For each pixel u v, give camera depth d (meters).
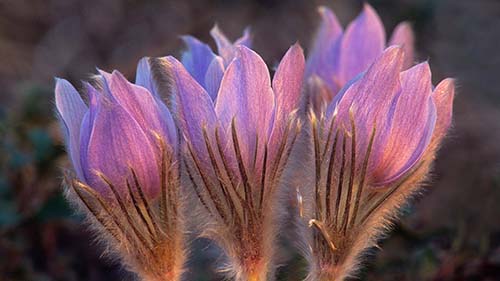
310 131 0.44
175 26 0.89
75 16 0.91
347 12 0.92
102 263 0.61
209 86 0.44
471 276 0.55
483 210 0.58
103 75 0.43
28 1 0.91
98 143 0.43
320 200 0.43
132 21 0.90
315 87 0.48
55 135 0.60
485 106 0.82
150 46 0.88
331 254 0.44
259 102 0.43
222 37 0.46
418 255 0.54
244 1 0.91
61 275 0.61
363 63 0.49
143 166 0.43
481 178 0.60
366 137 0.43
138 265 0.44
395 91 0.43
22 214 0.59
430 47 0.86
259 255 0.44
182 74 0.43
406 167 0.43
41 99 0.63
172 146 0.43
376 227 0.44
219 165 0.43
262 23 0.91
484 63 0.88
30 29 0.89
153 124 0.43
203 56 0.45
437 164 0.65
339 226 0.44
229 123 0.43
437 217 0.57
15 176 0.60
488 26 0.91
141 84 0.44
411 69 0.43
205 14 0.90
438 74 0.86
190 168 0.43
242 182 0.43
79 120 0.43
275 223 0.44
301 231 0.45
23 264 0.59
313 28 0.91
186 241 0.45
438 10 0.91
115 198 0.43
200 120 0.43
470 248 0.56
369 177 0.43
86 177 0.43
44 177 0.60
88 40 0.89
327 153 0.43
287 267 0.52
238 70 0.43
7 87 0.82
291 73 0.43
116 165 0.43
